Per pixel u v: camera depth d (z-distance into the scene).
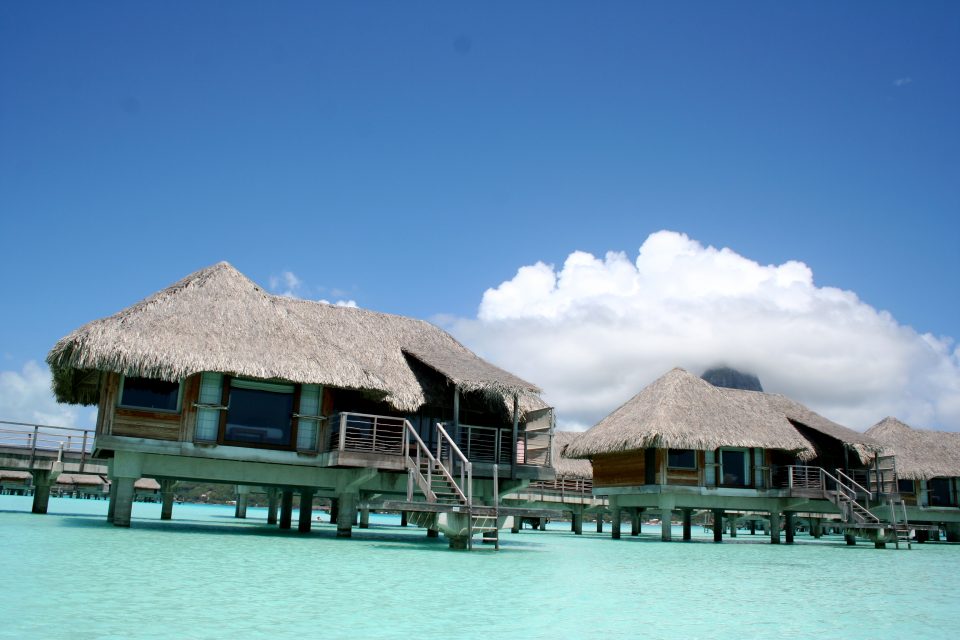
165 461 18.39
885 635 8.41
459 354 22.45
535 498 34.69
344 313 22.52
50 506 34.62
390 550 16.31
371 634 7.08
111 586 9.09
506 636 7.28
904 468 33.81
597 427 30.73
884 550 26.61
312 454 19.28
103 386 18.44
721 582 13.37
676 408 27.36
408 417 21.50
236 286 19.91
